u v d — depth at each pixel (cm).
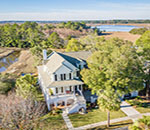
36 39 11419
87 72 2602
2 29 12756
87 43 7169
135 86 2495
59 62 3366
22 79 3244
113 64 2306
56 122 2725
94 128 2531
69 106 3123
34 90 3175
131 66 2381
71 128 2552
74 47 6650
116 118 2794
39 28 14075
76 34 14125
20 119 2441
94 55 2572
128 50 2444
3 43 11775
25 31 12300
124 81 2341
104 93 2492
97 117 2858
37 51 6153
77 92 3403
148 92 3781
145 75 2830
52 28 14588
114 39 3259
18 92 3103
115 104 2370
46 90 3183
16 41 11481
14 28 12706
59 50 10006
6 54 9394
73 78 3422
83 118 2842
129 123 2606
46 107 3281
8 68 6712
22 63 7462
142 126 1812
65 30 14312
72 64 3425
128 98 3566
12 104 2634
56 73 3197
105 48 2853
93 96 3428
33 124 2547
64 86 3170
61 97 3175
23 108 2603
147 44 3108
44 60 4100
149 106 3195
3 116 2430
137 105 3234
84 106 3095
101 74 2477
